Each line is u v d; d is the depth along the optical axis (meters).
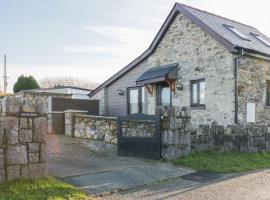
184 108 10.04
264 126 12.35
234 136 11.36
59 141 12.34
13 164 6.29
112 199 6.21
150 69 16.94
